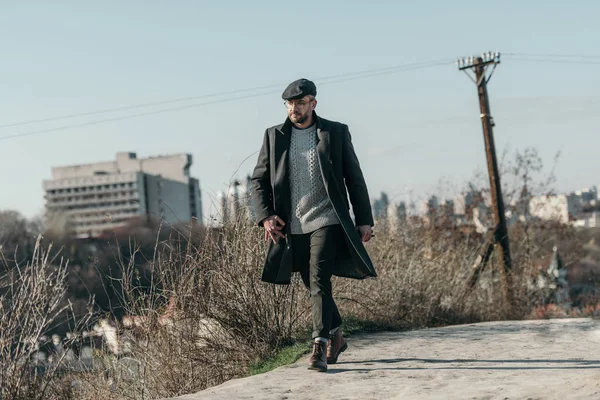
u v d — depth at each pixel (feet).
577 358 18.69
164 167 500.33
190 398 14.83
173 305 22.11
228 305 22.39
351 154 17.79
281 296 23.11
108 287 20.85
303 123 17.76
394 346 22.29
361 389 15.17
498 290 45.29
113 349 21.12
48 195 506.07
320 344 17.49
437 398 13.55
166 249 22.63
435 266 34.71
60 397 18.25
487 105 75.66
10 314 16.98
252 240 23.32
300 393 15.02
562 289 50.11
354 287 29.30
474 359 19.12
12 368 16.79
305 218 17.57
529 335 24.17
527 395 13.04
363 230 17.66
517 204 77.82
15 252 17.49
